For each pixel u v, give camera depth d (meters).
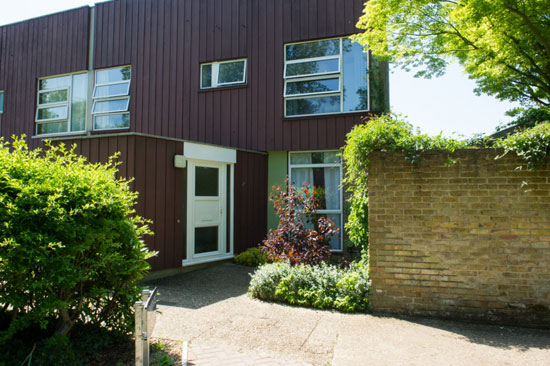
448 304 4.95
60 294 3.49
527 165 4.76
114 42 12.27
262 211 10.02
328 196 9.79
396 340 4.23
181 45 11.45
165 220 7.36
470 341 4.21
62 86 12.92
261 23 10.62
